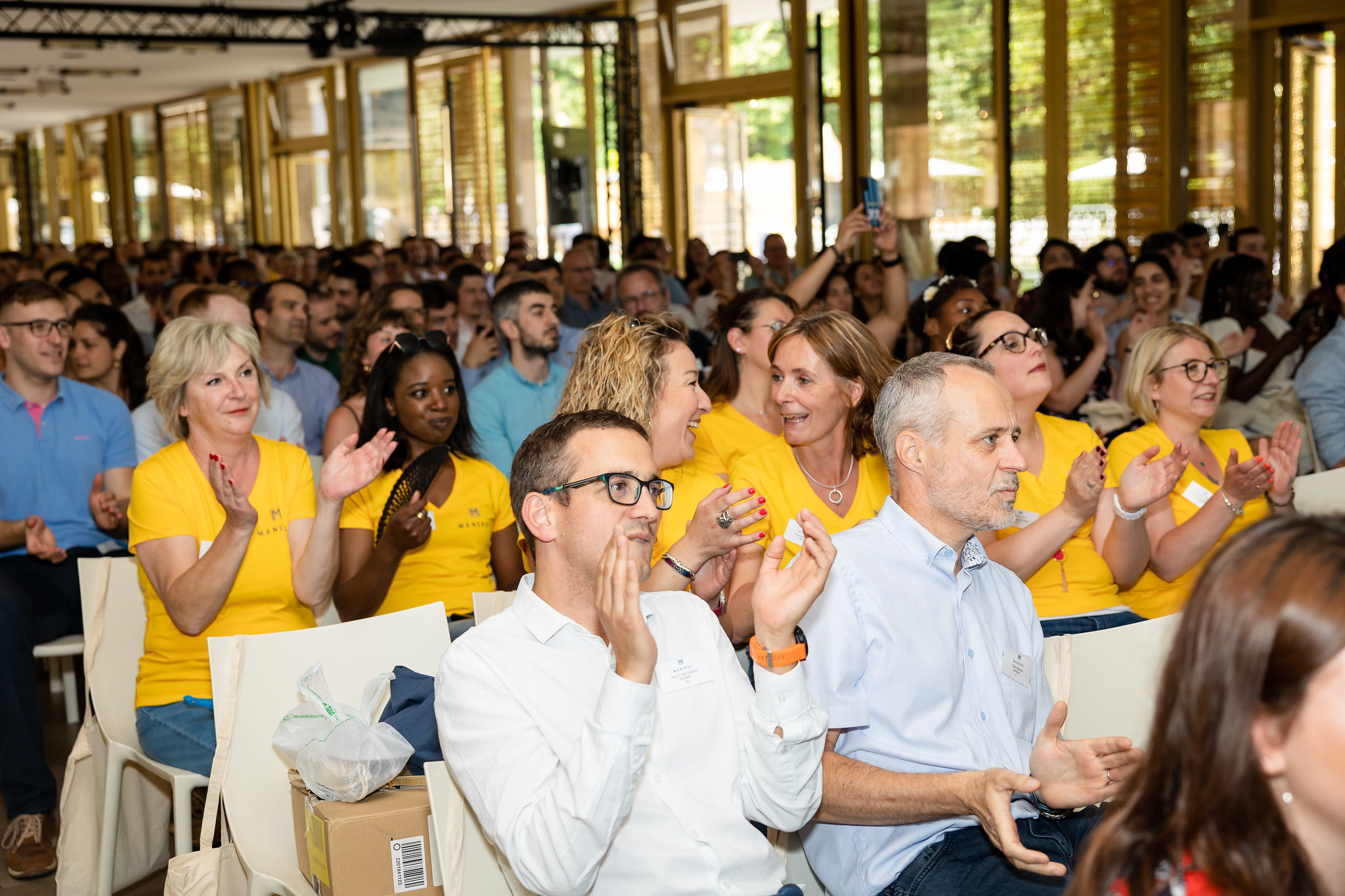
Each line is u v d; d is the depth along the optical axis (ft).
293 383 17.48
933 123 34.37
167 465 9.11
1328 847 3.10
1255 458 9.66
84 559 9.27
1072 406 15.87
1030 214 32.81
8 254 34.71
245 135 69.31
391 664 7.93
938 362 6.85
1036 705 7.04
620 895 5.70
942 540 6.84
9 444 12.32
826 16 37.04
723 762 6.02
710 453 10.89
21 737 10.17
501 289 14.40
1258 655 3.02
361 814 6.31
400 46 42.73
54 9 39.65
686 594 6.45
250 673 7.45
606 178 48.01
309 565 9.05
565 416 5.95
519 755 5.46
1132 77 30.37
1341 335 14.42
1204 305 19.01
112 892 9.12
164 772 8.44
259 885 7.07
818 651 6.55
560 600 5.84
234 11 41.45
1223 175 29.81
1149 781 3.28
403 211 60.34
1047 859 5.26
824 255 16.34
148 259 33.50
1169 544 9.75
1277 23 28.71
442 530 10.42
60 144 90.74
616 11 46.03
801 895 6.03
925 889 6.25
